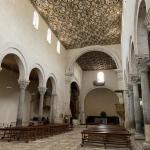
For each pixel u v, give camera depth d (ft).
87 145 26.37
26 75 42.91
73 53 76.18
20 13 42.11
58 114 64.54
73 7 51.29
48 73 57.11
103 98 104.58
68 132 50.65
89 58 85.20
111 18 55.72
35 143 27.86
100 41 70.54
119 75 67.31
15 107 60.85
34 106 71.56
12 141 29.66
